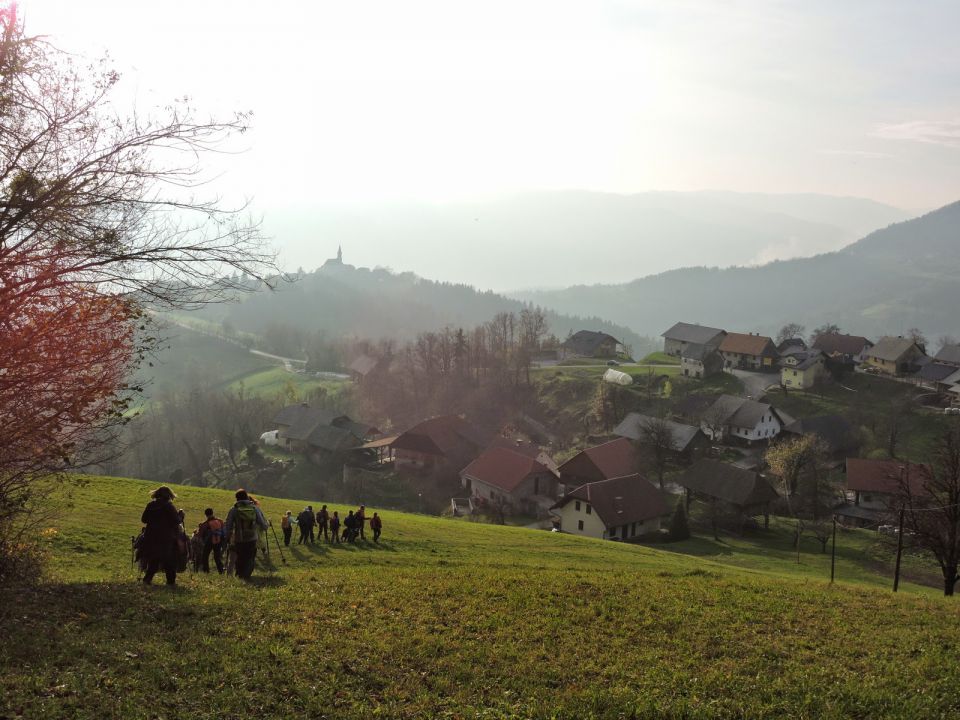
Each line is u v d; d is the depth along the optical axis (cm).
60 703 1146
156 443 13238
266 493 11406
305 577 2289
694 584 2531
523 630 1817
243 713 1207
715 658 1698
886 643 1852
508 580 2378
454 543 4047
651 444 10725
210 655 1407
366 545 3684
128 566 2539
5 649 1305
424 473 11350
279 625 1647
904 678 1590
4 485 1572
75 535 2942
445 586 2214
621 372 14900
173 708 1188
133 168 1392
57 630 1439
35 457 1524
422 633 1727
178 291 1440
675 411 13338
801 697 1469
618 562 3862
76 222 1379
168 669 1323
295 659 1451
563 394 15100
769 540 7744
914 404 12550
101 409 1554
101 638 1427
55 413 1482
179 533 1941
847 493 9600
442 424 11744
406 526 4609
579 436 13462
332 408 16225
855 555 6969
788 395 13812
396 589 2128
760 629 1936
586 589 2292
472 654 1609
